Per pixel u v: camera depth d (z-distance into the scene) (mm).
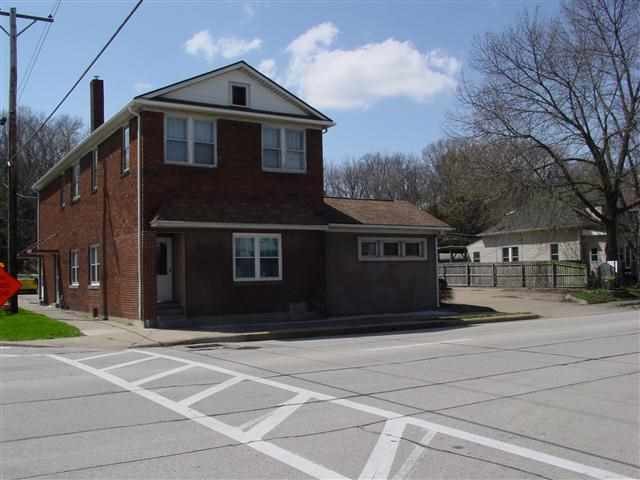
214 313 19828
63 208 29719
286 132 22156
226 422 7617
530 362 12148
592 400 8750
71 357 13586
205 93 20578
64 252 29359
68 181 28828
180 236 19891
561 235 41344
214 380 10477
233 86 21125
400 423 7504
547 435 6992
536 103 30078
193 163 20141
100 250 23422
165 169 19594
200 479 5594
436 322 20750
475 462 6031
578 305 28094
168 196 19578
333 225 21906
